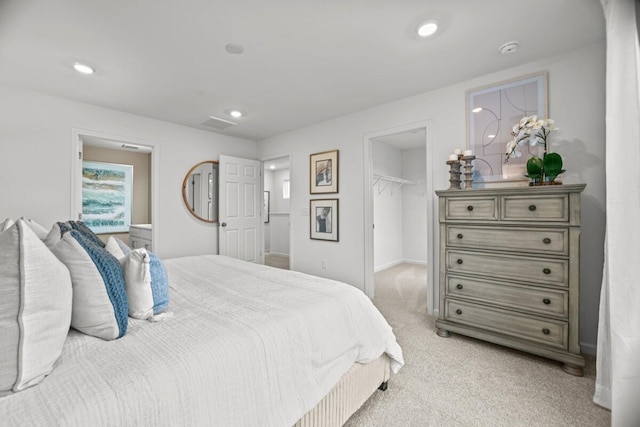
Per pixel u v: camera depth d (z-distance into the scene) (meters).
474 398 1.60
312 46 2.08
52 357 0.78
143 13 1.70
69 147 2.97
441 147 2.82
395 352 1.61
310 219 4.07
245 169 4.60
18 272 0.73
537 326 1.93
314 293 1.52
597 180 2.08
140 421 0.72
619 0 1.38
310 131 4.05
